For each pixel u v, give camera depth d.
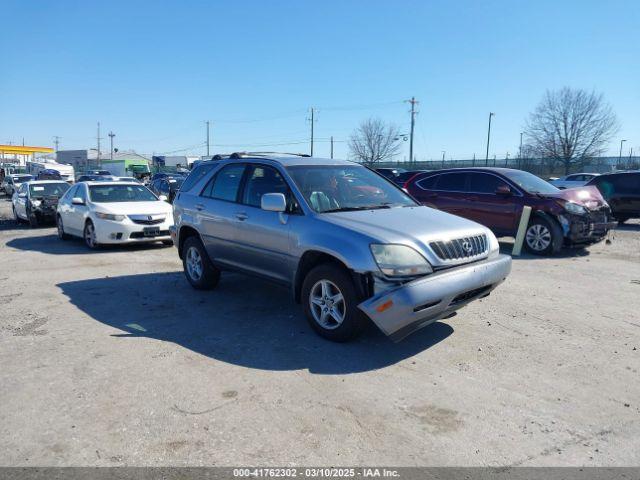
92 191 11.45
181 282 7.47
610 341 4.93
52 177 38.50
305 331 5.17
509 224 10.02
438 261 4.36
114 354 4.57
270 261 5.46
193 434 3.25
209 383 3.97
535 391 3.87
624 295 6.65
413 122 56.56
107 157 98.06
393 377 4.09
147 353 4.59
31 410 3.56
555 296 6.58
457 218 5.16
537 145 49.09
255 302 6.30
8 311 5.96
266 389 3.87
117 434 3.25
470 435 3.26
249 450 3.08
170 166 70.19
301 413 3.51
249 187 5.92
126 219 10.47
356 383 3.98
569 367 4.31
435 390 3.87
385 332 4.24
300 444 3.14
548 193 9.79
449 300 4.33
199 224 6.55
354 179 5.85
